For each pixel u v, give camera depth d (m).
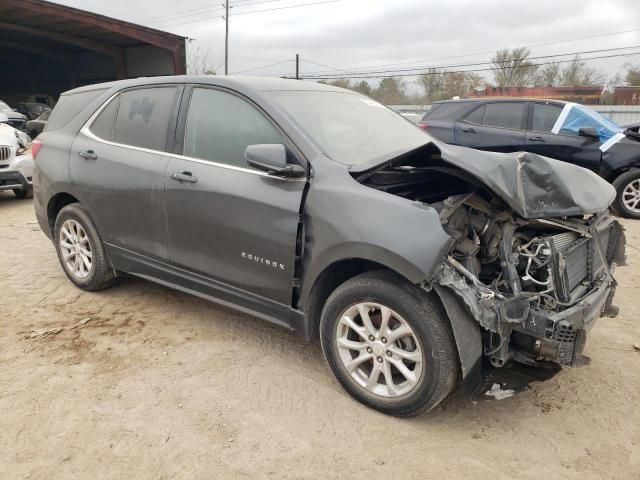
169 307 4.27
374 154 3.29
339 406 2.98
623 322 4.14
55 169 4.40
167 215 3.60
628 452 2.65
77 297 4.43
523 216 2.66
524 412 2.98
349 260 2.89
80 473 2.44
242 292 3.35
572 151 7.88
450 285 2.50
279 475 2.46
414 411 2.77
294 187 3.01
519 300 2.58
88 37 27.17
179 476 2.44
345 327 2.97
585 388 3.21
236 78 3.56
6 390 3.05
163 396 3.04
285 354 3.55
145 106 3.91
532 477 2.47
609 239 3.54
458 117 8.88
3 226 6.87
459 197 2.79
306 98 3.56
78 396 3.01
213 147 3.45
